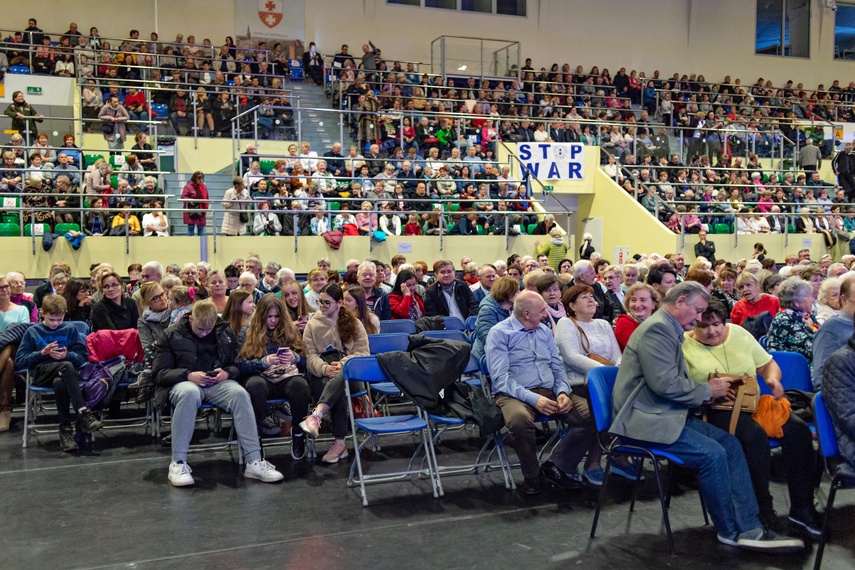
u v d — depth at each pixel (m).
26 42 18.00
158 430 6.95
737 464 4.56
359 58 21.23
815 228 17.14
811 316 7.22
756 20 25.42
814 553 4.40
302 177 13.67
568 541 4.61
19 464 6.15
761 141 19.20
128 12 19.38
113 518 4.98
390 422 5.50
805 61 26.02
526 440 5.38
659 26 24.38
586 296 5.99
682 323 4.67
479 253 14.16
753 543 4.42
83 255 11.99
